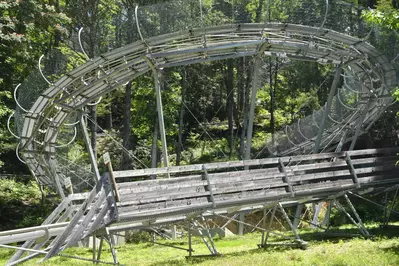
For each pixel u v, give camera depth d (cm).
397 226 1678
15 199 2714
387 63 1775
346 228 1759
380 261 949
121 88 3419
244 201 1198
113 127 4100
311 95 3469
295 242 1348
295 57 1878
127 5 2938
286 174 1284
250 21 1722
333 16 1722
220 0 1731
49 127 1811
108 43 2652
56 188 1997
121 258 1378
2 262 1330
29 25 2362
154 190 1095
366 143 2980
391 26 1119
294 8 1727
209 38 1727
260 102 4091
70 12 2709
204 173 1172
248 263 1011
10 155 3206
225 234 1847
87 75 1738
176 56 1770
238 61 3588
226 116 4109
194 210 1130
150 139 3516
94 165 1792
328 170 1487
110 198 1043
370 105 2027
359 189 1449
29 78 1806
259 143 3512
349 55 1811
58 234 1090
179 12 1736
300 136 2822
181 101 3206
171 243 1694
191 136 3625
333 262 965
